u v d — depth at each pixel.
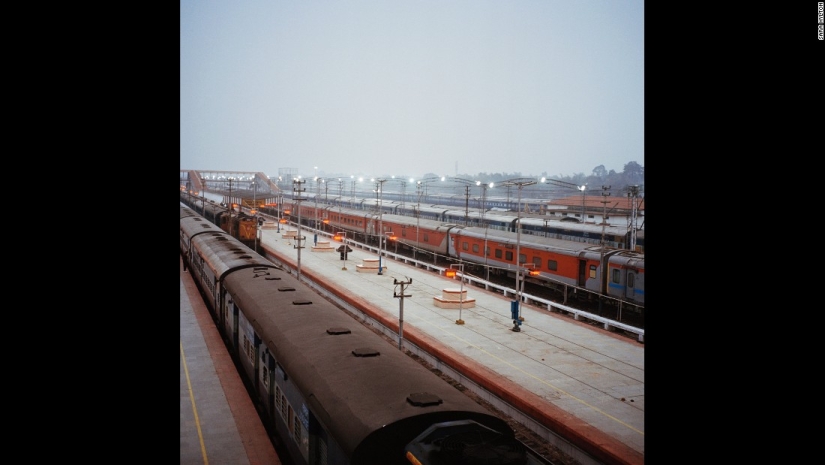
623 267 29.00
